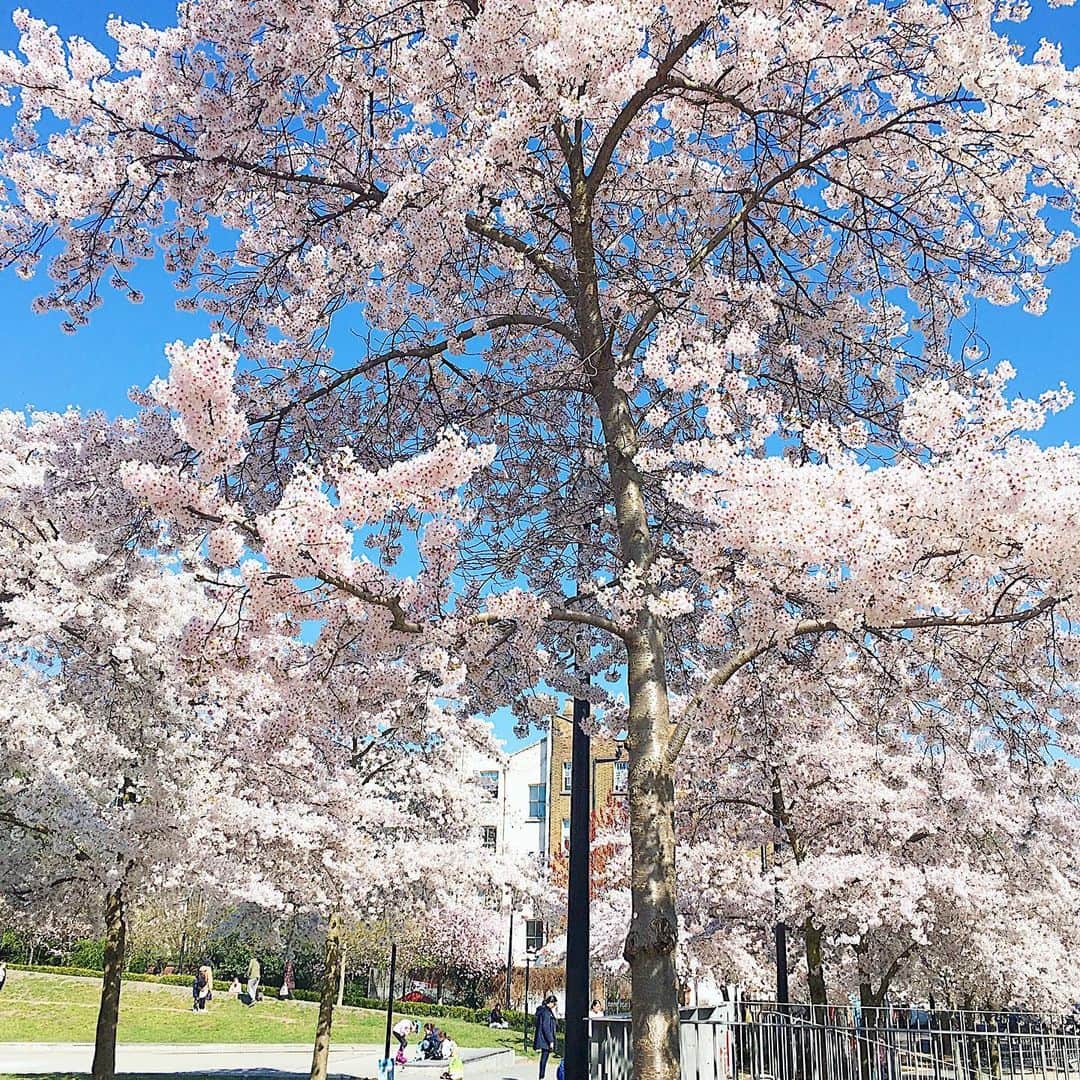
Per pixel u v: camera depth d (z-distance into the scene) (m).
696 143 8.52
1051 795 8.34
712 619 5.71
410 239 7.25
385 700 6.06
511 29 5.84
